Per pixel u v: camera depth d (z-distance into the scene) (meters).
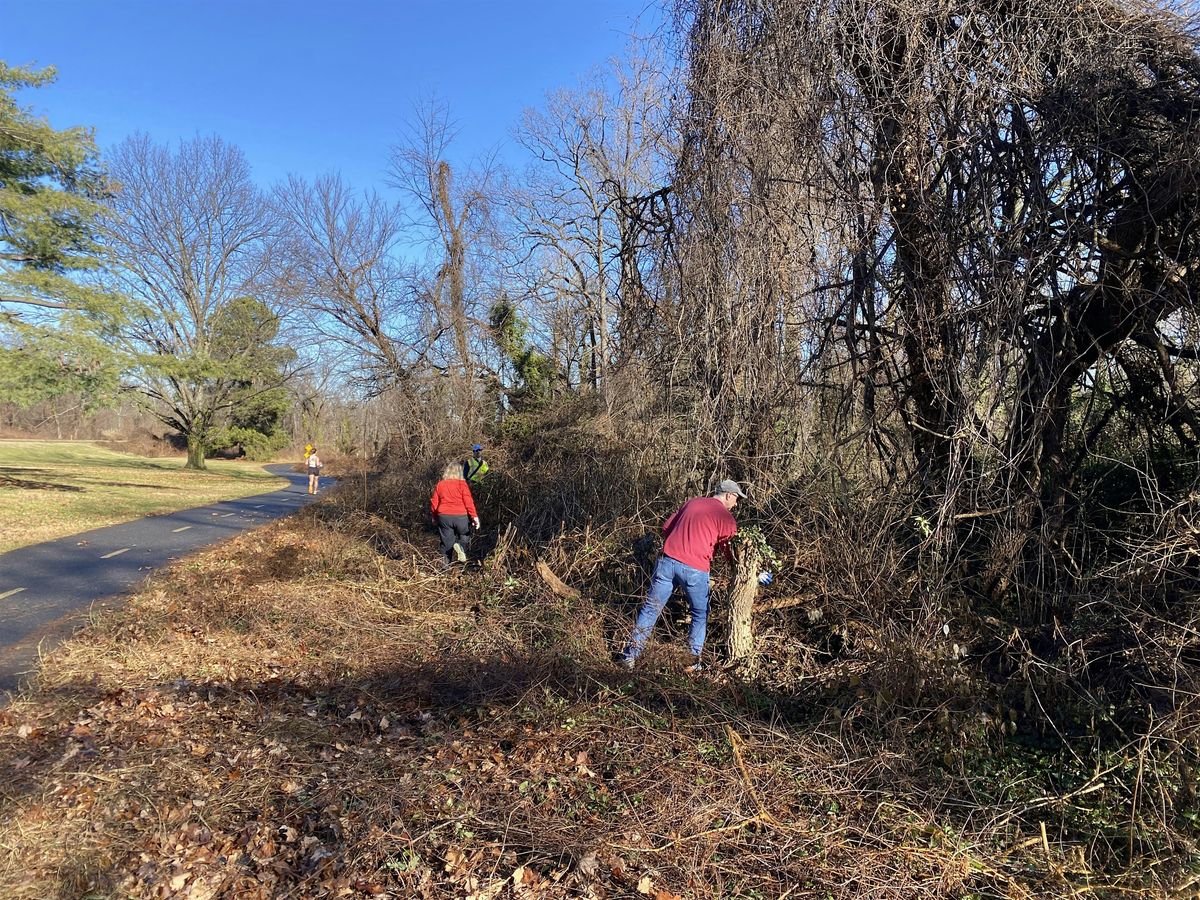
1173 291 4.67
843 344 5.92
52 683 5.61
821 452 6.02
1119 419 5.38
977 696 4.46
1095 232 4.80
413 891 3.27
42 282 19.88
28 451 41.44
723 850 3.52
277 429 56.28
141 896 3.27
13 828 3.69
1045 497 5.33
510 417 17.34
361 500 15.05
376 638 7.01
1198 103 4.55
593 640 6.31
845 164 5.57
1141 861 3.24
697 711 4.88
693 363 6.43
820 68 5.61
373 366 23.06
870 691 4.73
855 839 3.57
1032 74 5.02
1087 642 4.58
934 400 5.48
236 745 4.66
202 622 7.38
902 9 5.18
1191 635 4.12
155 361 23.05
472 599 8.21
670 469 7.50
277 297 23.98
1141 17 4.78
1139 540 4.72
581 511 9.12
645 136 7.24
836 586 5.73
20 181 20.64
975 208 5.11
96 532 13.73
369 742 4.77
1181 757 3.50
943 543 5.23
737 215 5.97
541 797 3.98
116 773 4.21
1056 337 5.18
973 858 3.36
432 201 22.17
